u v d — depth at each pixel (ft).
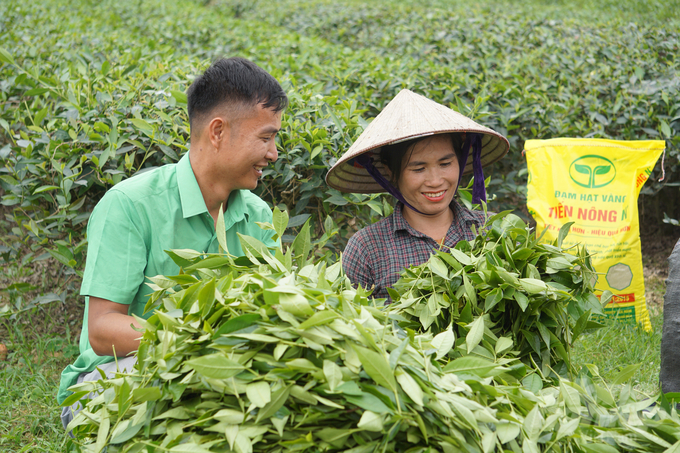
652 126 13.87
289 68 15.79
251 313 3.78
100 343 6.05
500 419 3.92
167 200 6.58
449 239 7.45
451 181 7.05
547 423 4.05
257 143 6.26
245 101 6.07
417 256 7.39
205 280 4.81
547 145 11.70
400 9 31.60
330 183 7.73
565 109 13.79
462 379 4.13
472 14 28.66
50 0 29.17
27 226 9.84
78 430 4.54
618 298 11.39
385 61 16.21
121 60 14.23
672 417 4.47
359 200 9.82
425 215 7.52
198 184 6.61
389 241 7.55
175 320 4.04
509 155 13.44
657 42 20.56
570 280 5.53
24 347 10.65
